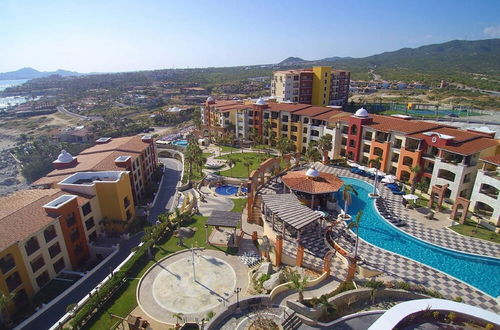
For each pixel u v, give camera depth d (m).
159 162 111.06
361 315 33.31
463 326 24.44
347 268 42.78
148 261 49.22
